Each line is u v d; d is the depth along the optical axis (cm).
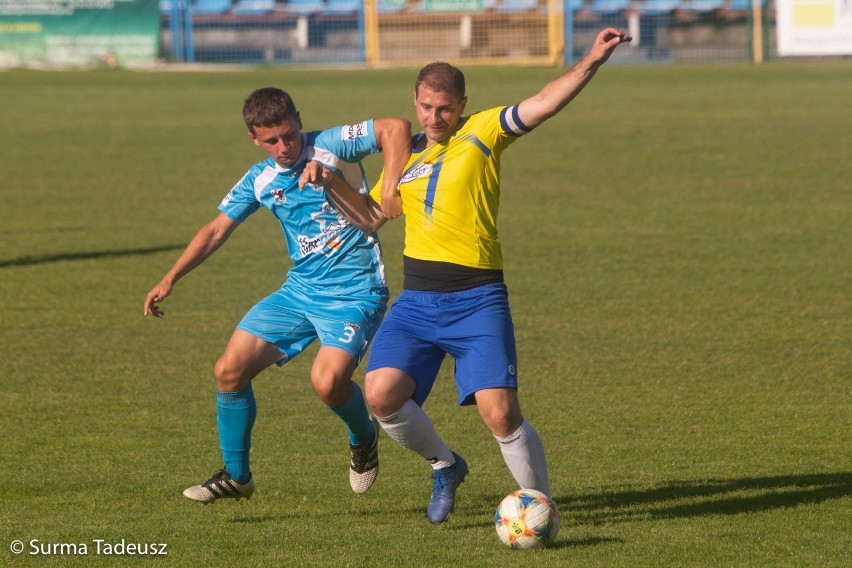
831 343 2770
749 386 2448
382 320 1773
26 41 10844
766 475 1919
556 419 2245
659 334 2861
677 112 7675
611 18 11175
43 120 7506
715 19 11219
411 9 11144
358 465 1778
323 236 1722
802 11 10506
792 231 4100
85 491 1866
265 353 1722
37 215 4525
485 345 1590
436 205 1605
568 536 1631
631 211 4519
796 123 7006
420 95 1576
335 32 11344
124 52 10931
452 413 2308
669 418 2244
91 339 2842
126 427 2205
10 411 2300
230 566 1526
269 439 2148
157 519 1734
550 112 1552
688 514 1730
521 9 11050
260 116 1616
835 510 1739
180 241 4038
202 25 11394
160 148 6319
